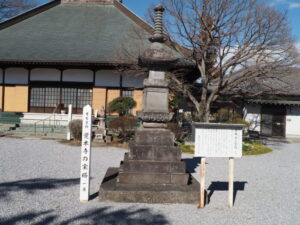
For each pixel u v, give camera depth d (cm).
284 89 1545
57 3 2348
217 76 1366
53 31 2017
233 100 1728
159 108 575
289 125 2017
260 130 2047
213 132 476
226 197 552
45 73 1750
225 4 1258
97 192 544
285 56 1280
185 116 1631
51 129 1510
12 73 1769
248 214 459
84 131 489
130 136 1322
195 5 1245
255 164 937
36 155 930
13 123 1595
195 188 513
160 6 586
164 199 493
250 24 1247
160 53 567
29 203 470
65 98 1750
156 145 550
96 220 407
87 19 2170
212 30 1236
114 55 1599
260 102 1972
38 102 1767
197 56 1327
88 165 490
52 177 651
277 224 421
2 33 2039
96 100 1712
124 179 525
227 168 851
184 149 1149
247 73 1288
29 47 1803
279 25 1231
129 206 471
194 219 426
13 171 694
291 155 1195
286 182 694
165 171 533
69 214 427
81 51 1736
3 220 394
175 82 1349
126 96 1667
